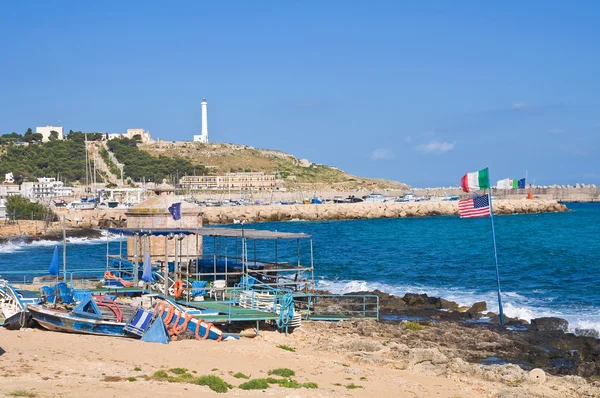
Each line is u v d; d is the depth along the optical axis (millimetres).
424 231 119625
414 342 31625
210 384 21391
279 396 20562
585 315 39938
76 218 131875
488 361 29266
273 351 28203
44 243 100250
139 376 22078
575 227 125500
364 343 29938
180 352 26750
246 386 21641
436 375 25938
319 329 34125
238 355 26938
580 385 24703
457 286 53844
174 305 33281
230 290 37219
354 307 40656
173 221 43875
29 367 22422
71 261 75188
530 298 47156
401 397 21938
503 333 34250
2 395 18156
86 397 18609
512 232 114062
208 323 30656
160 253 43750
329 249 86125
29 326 31219
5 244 96875
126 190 177625
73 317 29656
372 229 126562
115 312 31453
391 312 40375
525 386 24531
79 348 26312
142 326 29547
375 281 57188
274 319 32812
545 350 30984
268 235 38781
